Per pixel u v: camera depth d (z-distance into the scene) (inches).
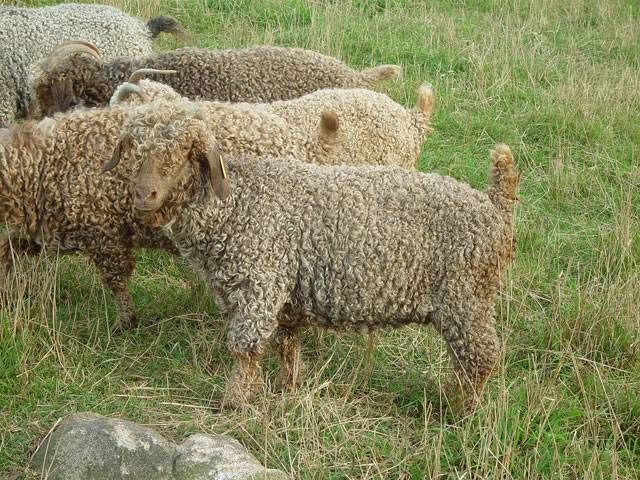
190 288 319.3
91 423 234.4
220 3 581.0
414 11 608.1
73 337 288.0
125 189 288.8
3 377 264.1
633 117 478.3
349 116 339.0
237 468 221.6
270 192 254.8
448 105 474.9
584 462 244.1
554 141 447.8
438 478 239.1
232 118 304.5
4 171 284.7
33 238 301.0
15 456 238.5
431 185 255.3
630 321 298.7
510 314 314.3
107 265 299.4
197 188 249.9
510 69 519.5
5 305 294.2
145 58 386.3
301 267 253.6
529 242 361.1
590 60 566.6
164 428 253.0
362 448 249.3
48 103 385.7
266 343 259.3
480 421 248.7
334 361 288.2
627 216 358.0
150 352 291.6
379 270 249.4
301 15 573.6
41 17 425.7
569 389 276.8
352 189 253.9
